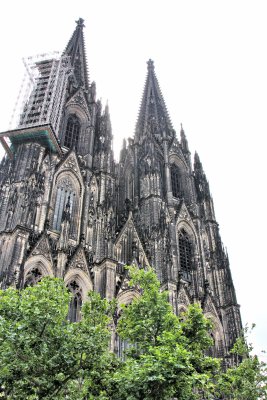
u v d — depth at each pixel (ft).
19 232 206.49
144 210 297.33
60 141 295.69
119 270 246.47
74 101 328.08
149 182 310.04
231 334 261.65
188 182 349.00
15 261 196.34
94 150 305.94
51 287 133.59
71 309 212.43
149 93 433.48
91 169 285.84
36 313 116.06
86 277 224.74
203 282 282.77
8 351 112.27
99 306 148.46
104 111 338.54
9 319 119.03
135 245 261.65
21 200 225.15
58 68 329.72
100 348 124.26
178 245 290.97
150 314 148.05
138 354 153.28
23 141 269.03
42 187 241.96
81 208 258.98
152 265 259.60
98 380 130.21
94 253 240.32
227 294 279.90
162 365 116.57
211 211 337.52
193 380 120.47
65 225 232.32
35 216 229.25
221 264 297.53
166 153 351.05
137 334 147.74
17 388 112.98
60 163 266.98
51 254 217.36
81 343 120.26
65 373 120.37
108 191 276.62
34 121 291.79
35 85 328.90
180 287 260.83
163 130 380.17
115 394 128.26
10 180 242.99
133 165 359.25
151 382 116.37
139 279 162.91
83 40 408.05
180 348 126.52
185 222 311.47
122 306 157.79
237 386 181.68
